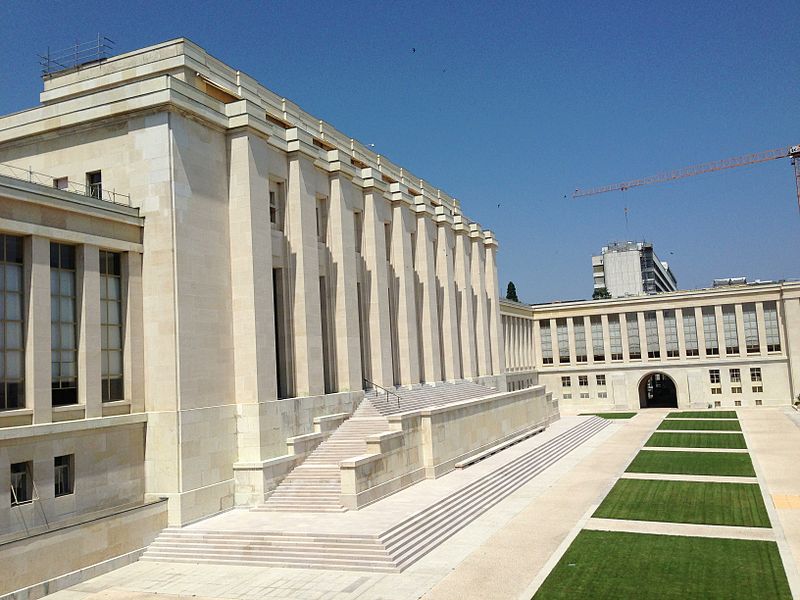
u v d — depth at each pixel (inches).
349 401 1753.2
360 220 2043.6
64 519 1072.2
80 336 1159.0
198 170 1354.6
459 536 1218.6
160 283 1268.5
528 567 1016.2
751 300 3513.8
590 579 948.0
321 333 1683.1
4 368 1038.4
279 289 1606.8
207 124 1395.2
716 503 1366.9
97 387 1167.0
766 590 872.3
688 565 988.6
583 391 3868.1
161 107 1288.1
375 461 1379.2
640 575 954.1
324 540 1098.1
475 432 1920.5
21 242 1086.4
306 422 1549.0
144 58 1616.6
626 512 1330.0
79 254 1175.0
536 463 1898.4
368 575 1008.2
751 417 2989.7
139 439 1237.1
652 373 3718.0
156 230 1279.5
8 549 932.6
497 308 3102.9
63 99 1628.9
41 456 1045.8
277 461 1387.8
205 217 1363.2
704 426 2726.4
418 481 1566.2
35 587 962.7
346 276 1818.4
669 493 1481.3
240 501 1344.7
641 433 2598.4
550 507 1407.5
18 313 1069.1
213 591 972.6
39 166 1397.6
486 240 3075.8
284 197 1627.7
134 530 1139.3
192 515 1234.6
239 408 1396.4
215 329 1362.0
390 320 2182.6
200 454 1275.8
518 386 3646.7
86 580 1040.2
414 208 2368.4
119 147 1326.3
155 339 1264.8
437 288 2554.1
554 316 3969.0
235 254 1429.6
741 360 3521.2
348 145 2180.1
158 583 1019.9
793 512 1272.1
